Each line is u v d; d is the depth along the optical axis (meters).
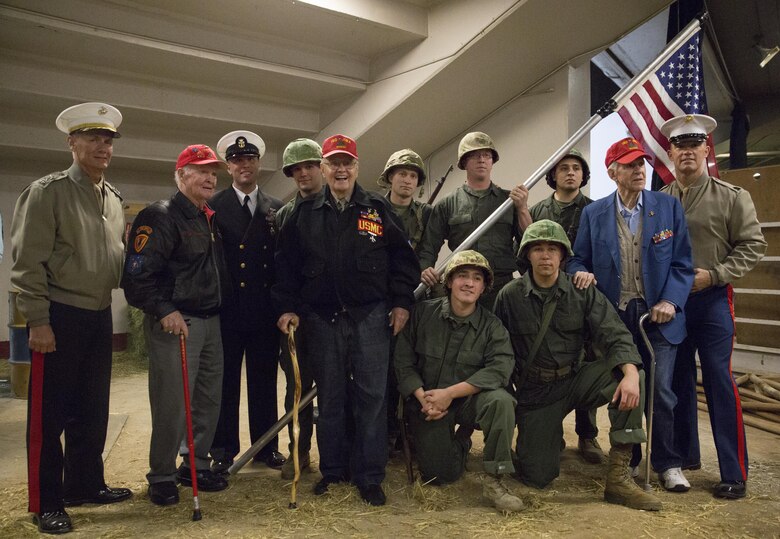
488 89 5.86
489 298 3.53
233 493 2.93
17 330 5.08
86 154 2.62
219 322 3.04
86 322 2.62
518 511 2.69
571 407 3.05
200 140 6.48
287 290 2.99
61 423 2.56
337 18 5.26
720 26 7.25
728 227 3.12
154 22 5.09
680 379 3.29
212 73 5.66
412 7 5.55
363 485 2.84
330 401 2.93
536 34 5.26
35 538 2.41
